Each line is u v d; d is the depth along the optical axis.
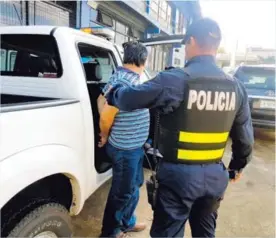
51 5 6.83
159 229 1.49
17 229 1.36
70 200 1.87
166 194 1.43
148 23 12.96
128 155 1.91
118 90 1.43
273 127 5.44
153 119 2.13
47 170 1.41
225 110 1.35
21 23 6.01
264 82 6.02
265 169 4.14
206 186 1.39
